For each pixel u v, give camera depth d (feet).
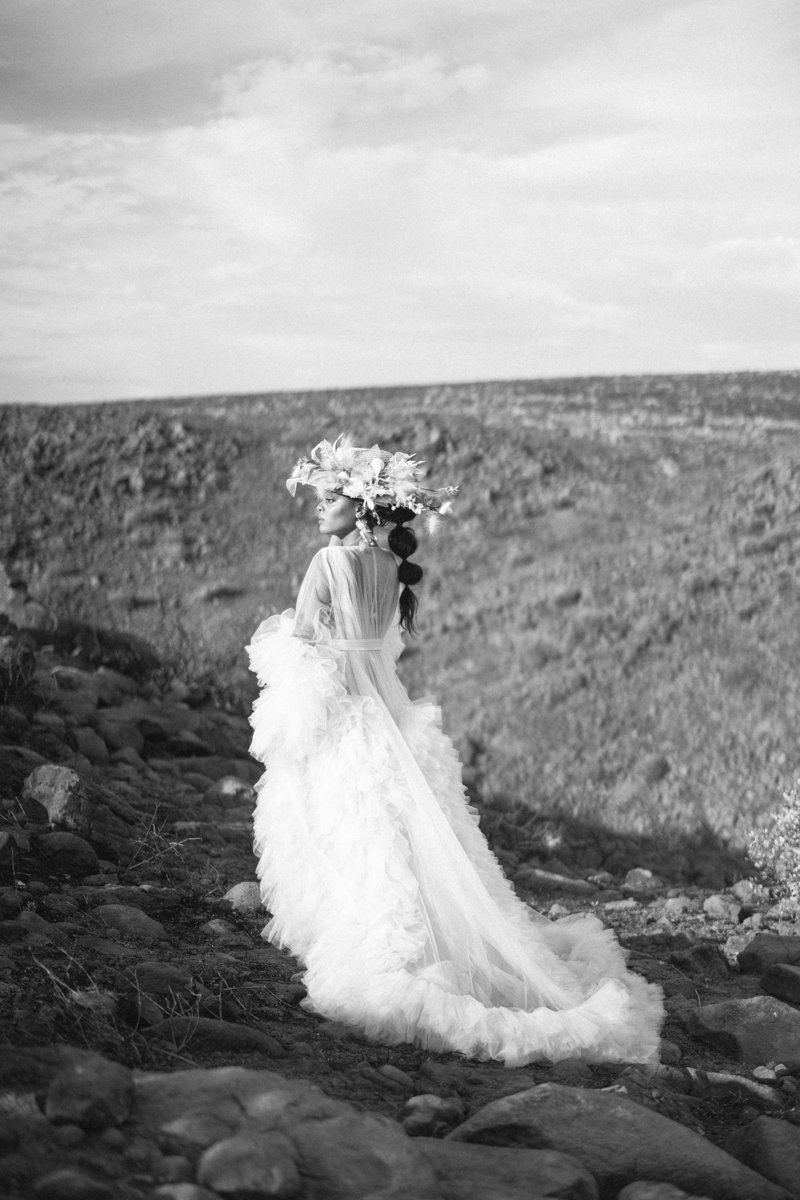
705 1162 9.04
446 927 12.28
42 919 12.80
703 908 19.34
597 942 13.88
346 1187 7.57
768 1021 12.66
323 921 12.51
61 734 21.94
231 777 22.13
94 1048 9.56
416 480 13.56
